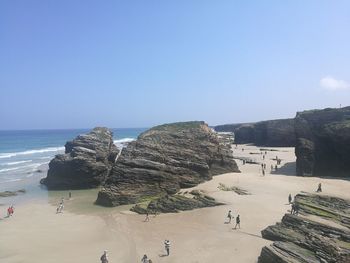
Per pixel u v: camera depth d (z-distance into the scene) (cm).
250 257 3228
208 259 3256
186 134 6881
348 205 4475
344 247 2972
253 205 4984
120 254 3531
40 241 3972
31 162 11800
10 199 6184
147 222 4559
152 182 5912
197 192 5691
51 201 6006
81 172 7069
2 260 3438
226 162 7325
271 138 14212
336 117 7938
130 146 6391
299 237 3331
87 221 4722
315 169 7481
